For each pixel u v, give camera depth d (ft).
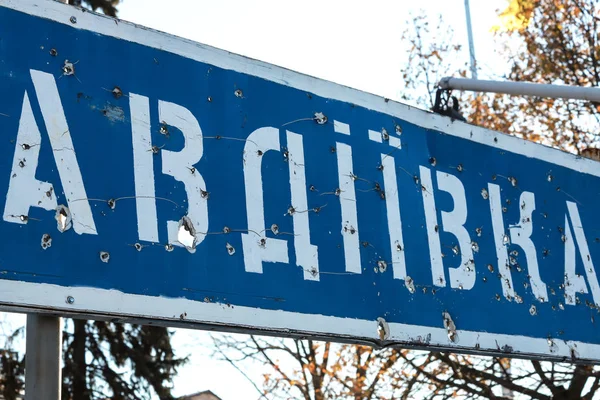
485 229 10.23
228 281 7.77
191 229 7.73
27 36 7.37
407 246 9.35
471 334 9.45
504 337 9.74
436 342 9.11
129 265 7.21
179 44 8.34
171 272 7.44
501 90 12.16
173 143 7.93
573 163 11.67
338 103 9.45
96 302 6.93
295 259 8.34
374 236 9.09
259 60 8.92
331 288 8.48
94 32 7.79
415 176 9.83
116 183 7.41
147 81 7.99
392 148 9.74
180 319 7.34
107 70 7.75
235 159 8.32
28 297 6.61
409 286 9.15
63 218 7.00
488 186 10.54
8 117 7.00
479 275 9.88
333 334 8.31
